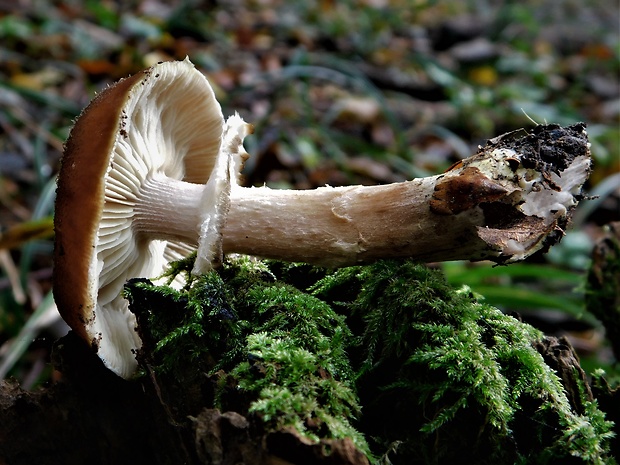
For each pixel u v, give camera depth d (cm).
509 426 17
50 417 17
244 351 17
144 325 17
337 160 38
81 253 17
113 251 19
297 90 49
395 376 17
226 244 19
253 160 35
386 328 17
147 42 53
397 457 17
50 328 26
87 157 17
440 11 99
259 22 70
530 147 17
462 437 16
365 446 15
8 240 27
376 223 18
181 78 19
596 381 18
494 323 18
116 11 65
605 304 25
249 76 49
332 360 17
